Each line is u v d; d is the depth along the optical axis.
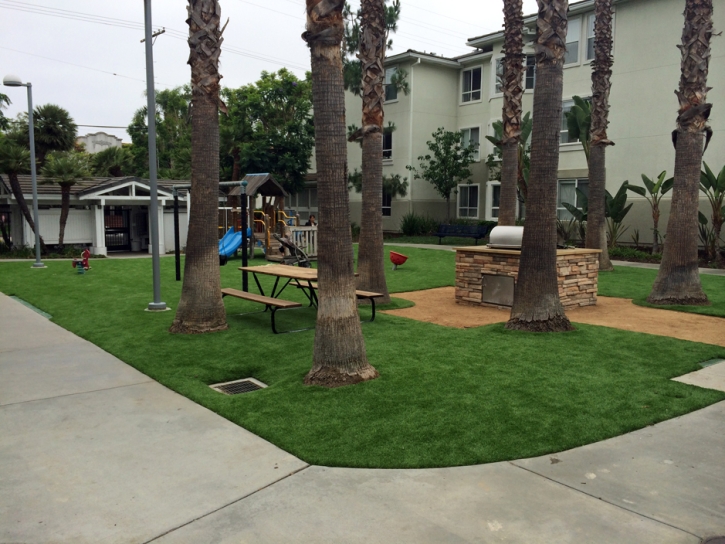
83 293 12.23
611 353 7.10
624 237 22.70
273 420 4.98
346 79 26.91
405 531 3.31
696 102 10.68
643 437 4.64
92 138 52.03
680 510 3.54
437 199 30.97
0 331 8.62
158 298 10.21
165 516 3.51
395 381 5.96
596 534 3.28
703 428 4.82
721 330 8.65
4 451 4.44
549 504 3.61
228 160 33.09
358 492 3.77
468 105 30.05
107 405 5.45
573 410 5.16
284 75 32.41
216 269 8.48
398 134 30.05
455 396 5.51
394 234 30.88
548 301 8.32
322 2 5.58
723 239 19.80
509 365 6.54
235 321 9.20
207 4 8.03
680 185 10.84
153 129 9.92
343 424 4.87
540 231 8.26
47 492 3.80
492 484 3.86
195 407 5.38
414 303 11.11
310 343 7.66
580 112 18.45
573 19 23.84
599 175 16.19
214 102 8.20
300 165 31.84
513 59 14.34
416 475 3.99
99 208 22.09
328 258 5.91
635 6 21.69
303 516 3.49
